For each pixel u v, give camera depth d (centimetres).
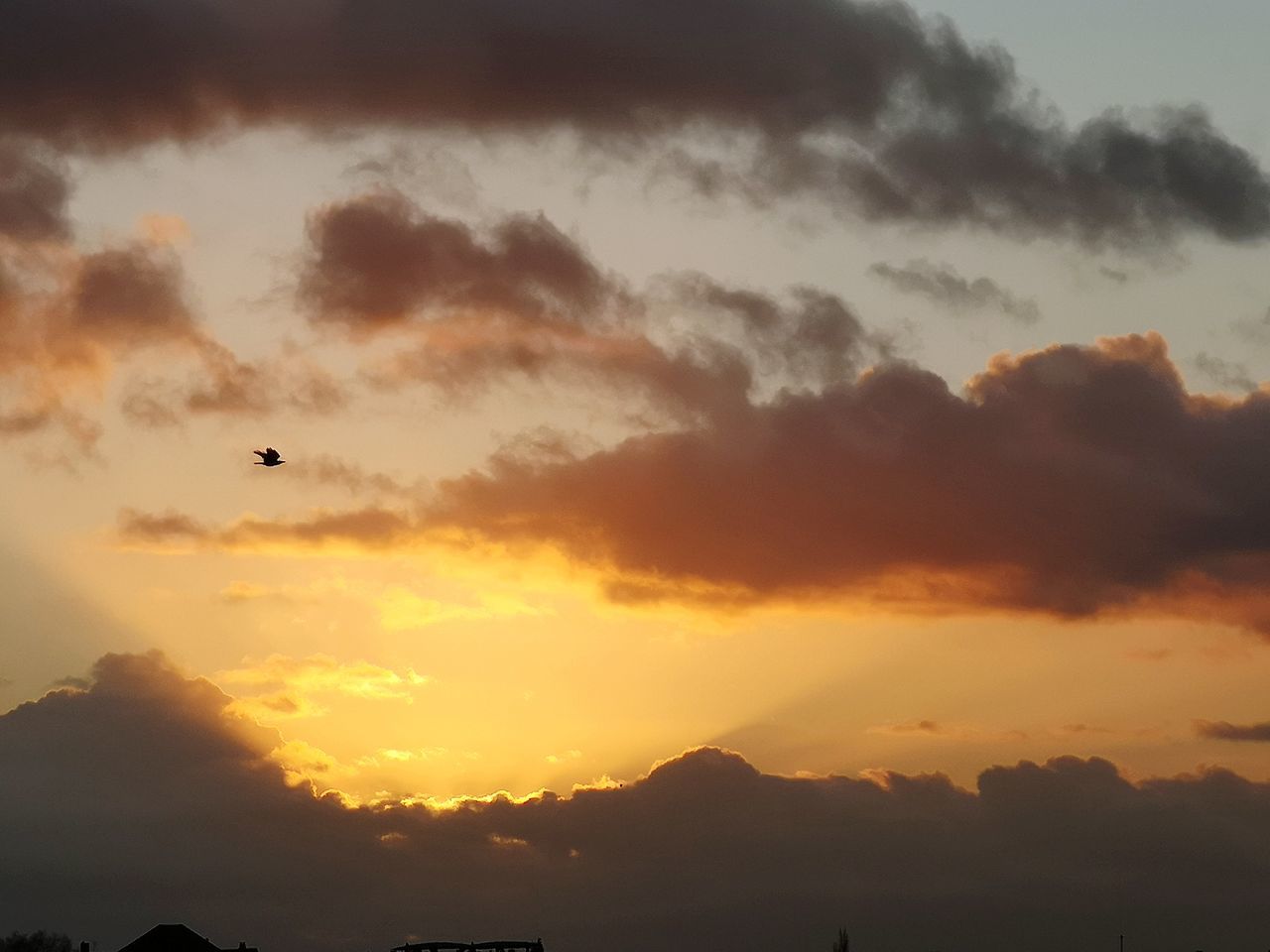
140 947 19088
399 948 19100
